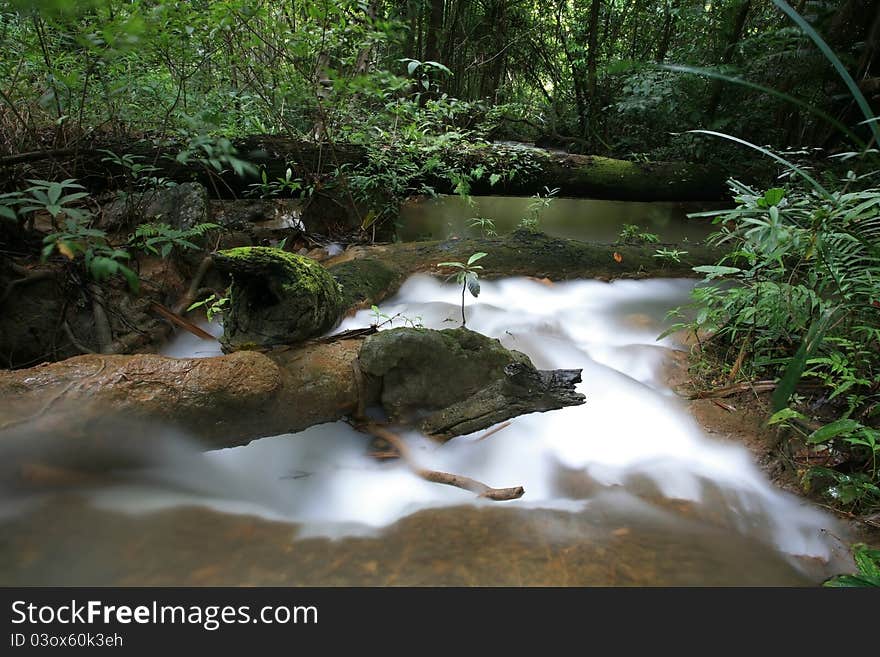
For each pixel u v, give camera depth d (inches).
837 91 262.1
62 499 73.7
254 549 69.0
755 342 121.3
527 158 239.3
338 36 171.3
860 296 102.8
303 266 96.6
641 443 101.0
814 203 109.3
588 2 417.1
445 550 70.5
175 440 78.9
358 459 92.6
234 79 184.4
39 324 110.7
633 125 350.6
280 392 85.4
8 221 113.8
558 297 163.3
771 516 85.9
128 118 157.2
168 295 124.3
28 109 138.5
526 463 94.8
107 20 110.1
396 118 206.2
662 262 183.0
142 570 63.9
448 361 93.6
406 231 233.6
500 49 444.8
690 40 317.1
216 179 177.6
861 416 97.7
